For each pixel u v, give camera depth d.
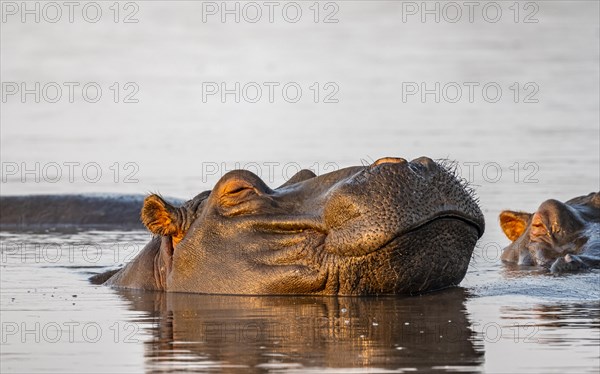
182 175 86.62
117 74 158.38
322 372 33.00
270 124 112.00
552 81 135.50
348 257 43.03
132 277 50.69
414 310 41.88
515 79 138.50
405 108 120.00
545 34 189.62
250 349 36.31
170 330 39.97
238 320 40.97
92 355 36.50
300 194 45.62
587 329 38.12
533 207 71.06
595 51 163.88
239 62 169.12
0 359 36.25
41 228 74.12
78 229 73.12
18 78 154.12
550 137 99.00
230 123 114.06
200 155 95.31
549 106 117.62
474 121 109.06
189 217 47.50
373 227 41.88
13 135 109.44
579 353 34.78
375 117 113.88
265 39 199.25
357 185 42.50
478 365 33.56
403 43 186.62
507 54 164.75
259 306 43.25
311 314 41.50
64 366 35.03
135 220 75.44
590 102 119.25
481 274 50.91
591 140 97.06
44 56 179.50
